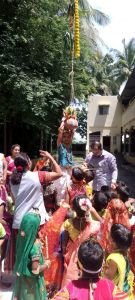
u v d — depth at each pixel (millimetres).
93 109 42000
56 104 14945
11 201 5887
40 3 15656
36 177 4938
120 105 41688
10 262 5004
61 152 7324
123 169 29828
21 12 15531
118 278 3391
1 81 14258
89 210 4316
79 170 6203
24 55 15312
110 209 4758
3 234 5020
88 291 2590
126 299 2623
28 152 22719
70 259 4188
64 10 16609
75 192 6172
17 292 3805
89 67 24703
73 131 7383
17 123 19703
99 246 2723
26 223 3738
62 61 16359
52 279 4395
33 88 14125
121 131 41656
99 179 8156
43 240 4539
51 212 6543
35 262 3721
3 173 7445
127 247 3539
